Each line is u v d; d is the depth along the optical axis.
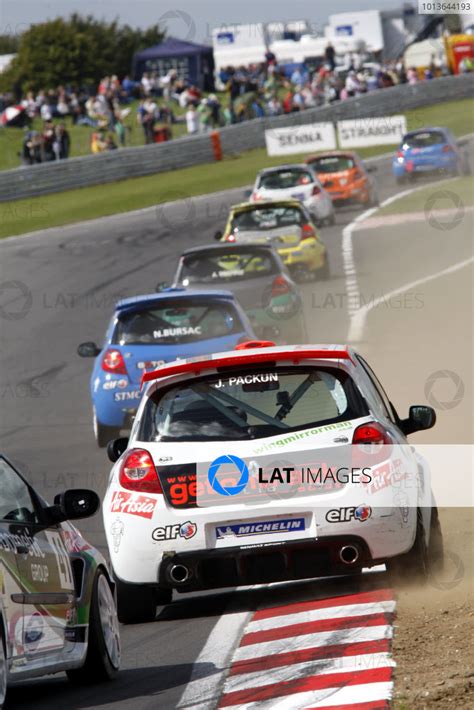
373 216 120.25
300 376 26.14
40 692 22.14
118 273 98.44
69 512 22.08
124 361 48.88
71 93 190.50
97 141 161.25
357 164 126.00
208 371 26.20
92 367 70.38
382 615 23.72
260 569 25.34
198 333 48.78
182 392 26.36
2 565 19.25
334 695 18.78
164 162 158.62
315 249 88.31
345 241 107.50
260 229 88.44
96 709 20.08
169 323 49.28
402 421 29.47
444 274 88.62
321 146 170.00
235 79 185.50
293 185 116.00
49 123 153.62
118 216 128.62
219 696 19.80
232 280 60.44
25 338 79.75
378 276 90.00
